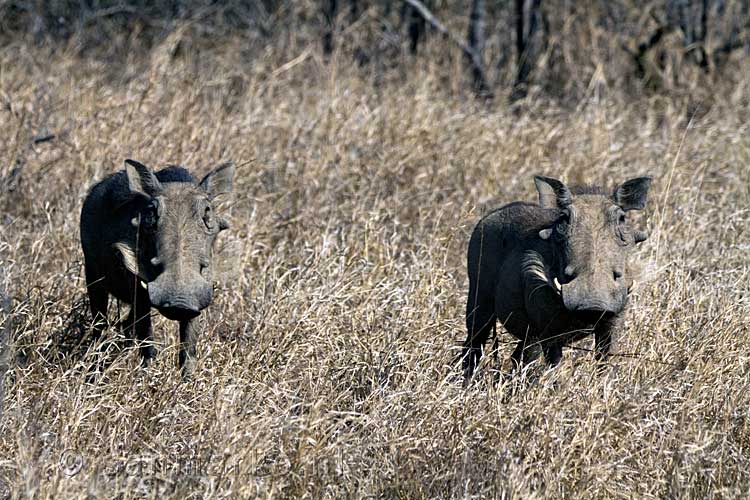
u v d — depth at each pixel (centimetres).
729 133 1781
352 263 1190
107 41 2691
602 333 909
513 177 1535
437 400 872
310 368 948
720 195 1534
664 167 1589
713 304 1097
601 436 821
